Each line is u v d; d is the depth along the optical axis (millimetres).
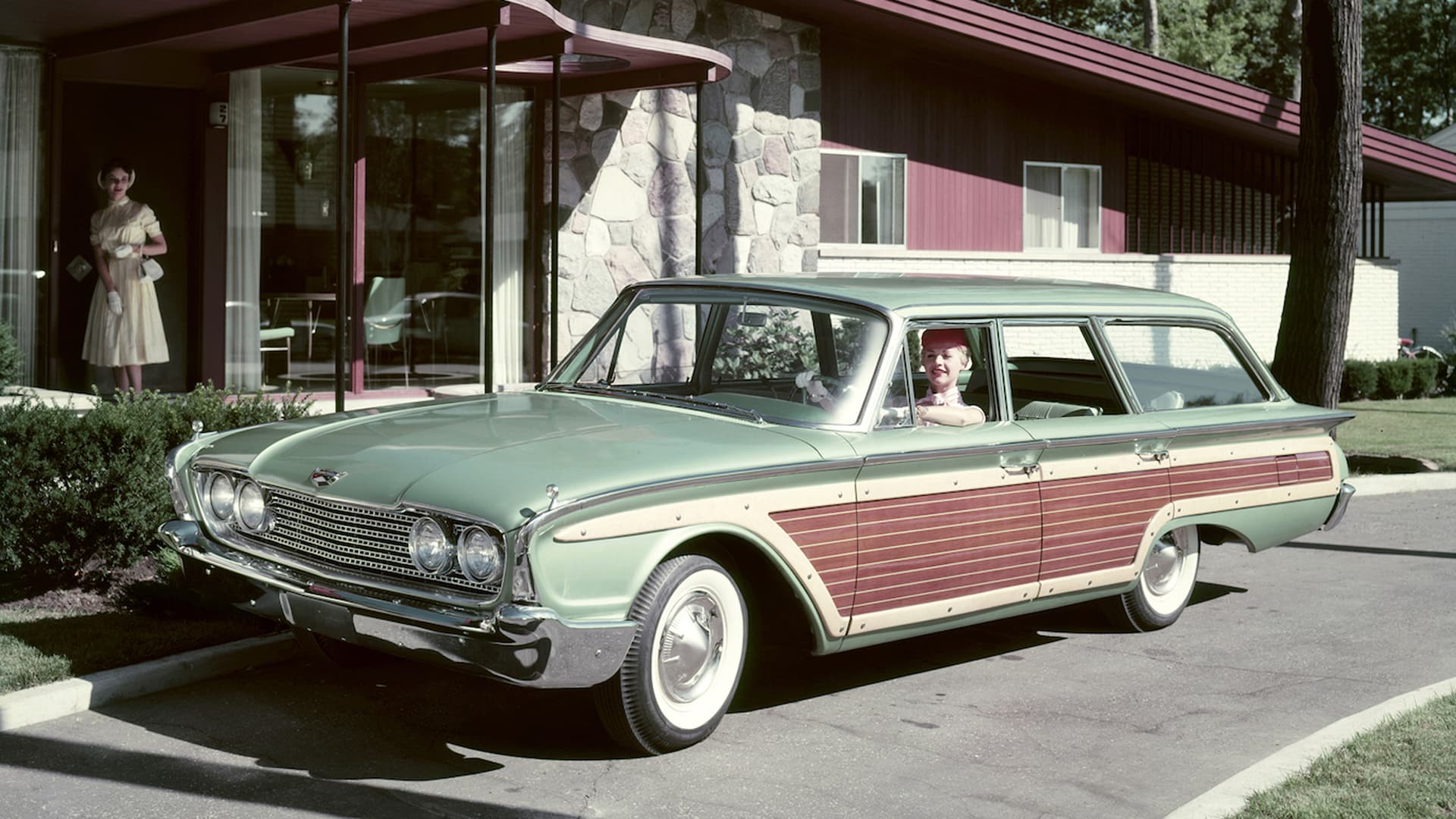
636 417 5773
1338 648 7195
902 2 15383
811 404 5859
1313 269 13344
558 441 5273
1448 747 5332
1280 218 21141
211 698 5789
